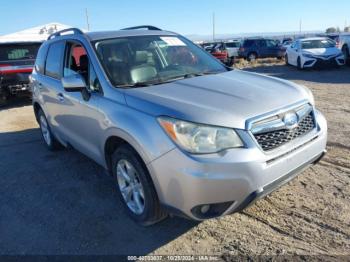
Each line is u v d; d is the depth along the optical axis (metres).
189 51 4.58
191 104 3.01
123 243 3.30
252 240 3.19
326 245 3.05
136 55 4.12
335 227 3.27
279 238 3.19
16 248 3.36
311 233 3.22
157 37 4.56
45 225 3.72
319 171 4.41
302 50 16.77
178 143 2.84
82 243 3.36
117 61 3.95
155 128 2.98
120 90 3.53
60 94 4.70
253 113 2.95
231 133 2.83
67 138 4.89
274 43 26.28
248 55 26.47
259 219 3.49
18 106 10.96
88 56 4.07
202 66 4.36
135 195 3.48
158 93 3.32
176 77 3.91
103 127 3.62
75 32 4.69
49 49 5.48
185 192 2.83
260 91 3.36
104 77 3.74
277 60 24.36
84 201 4.15
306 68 16.52
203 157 2.76
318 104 8.30
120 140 3.47
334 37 28.42
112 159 3.66
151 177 3.06
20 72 10.66
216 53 23.62
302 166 3.21
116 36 4.36
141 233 3.43
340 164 4.59
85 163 5.36
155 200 3.20
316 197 3.79
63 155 5.81
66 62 4.82
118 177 3.67
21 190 4.61
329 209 3.56
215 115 2.86
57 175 4.99
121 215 3.77
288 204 3.69
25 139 7.02
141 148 3.05
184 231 3.40
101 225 3.62
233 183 2.77
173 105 3.02
